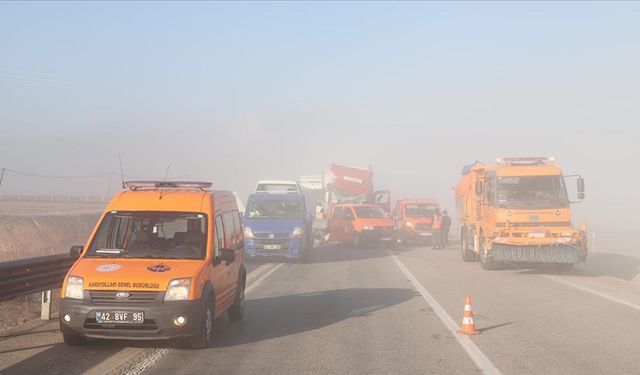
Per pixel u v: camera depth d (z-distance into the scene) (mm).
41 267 9609
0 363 7148
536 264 20000
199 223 8977
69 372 6762
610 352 7832
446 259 23047
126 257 8375
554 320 10188
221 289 8906
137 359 7371
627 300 12531
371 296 13133
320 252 26531
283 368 7008
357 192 36000
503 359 7445
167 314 7449
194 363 7211
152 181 9562
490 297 12961
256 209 22062
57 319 10250
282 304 12023
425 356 7605
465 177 23125
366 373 6797
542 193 17578
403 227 31984
